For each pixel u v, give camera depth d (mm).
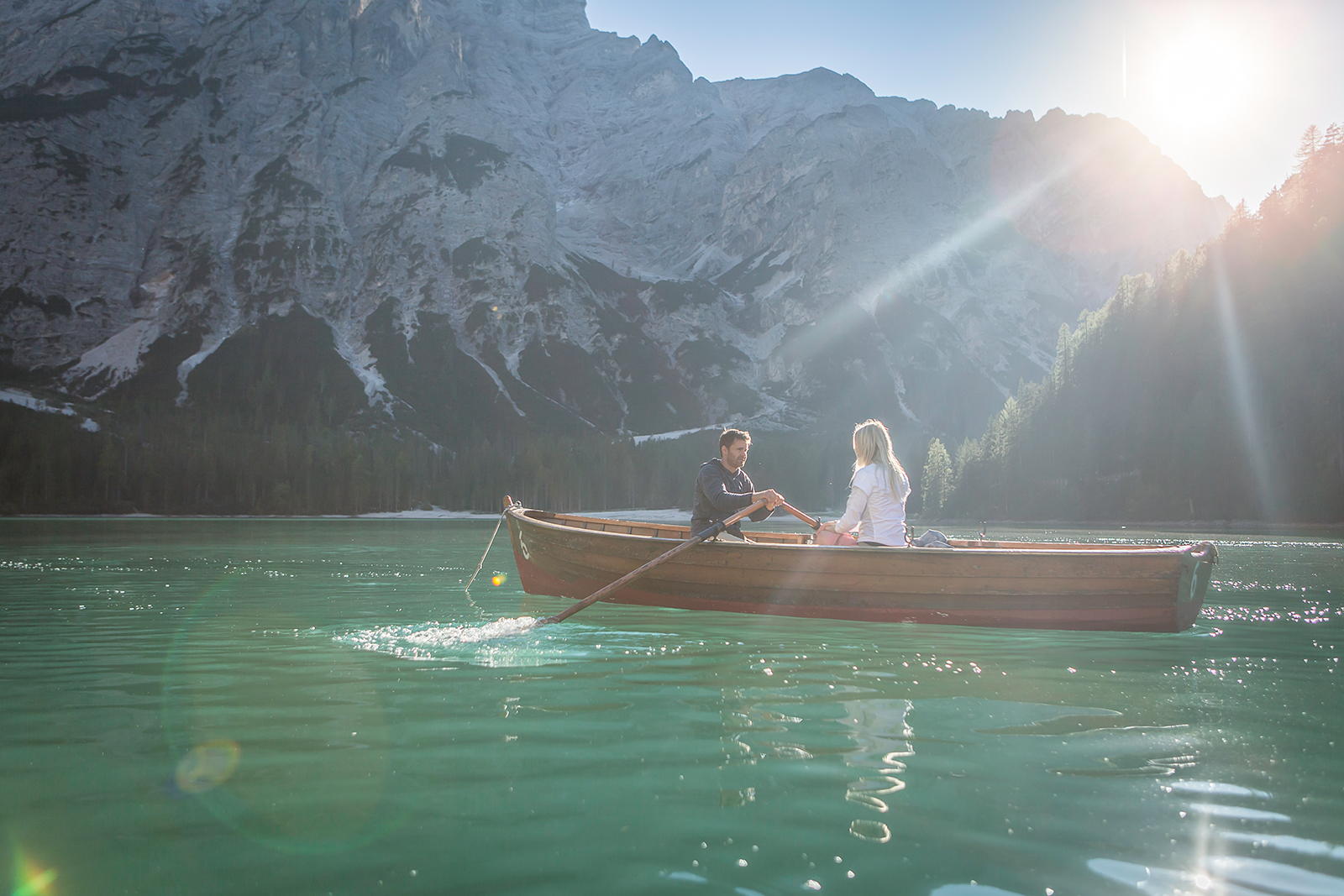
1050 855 2439
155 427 151875
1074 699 4613
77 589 11914
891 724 4027
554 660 5887
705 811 2824
